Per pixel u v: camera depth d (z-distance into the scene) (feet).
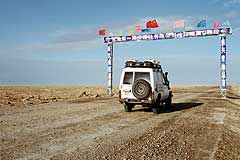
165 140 37.04
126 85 65.72
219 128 47.78
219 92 177.06
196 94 151.02
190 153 31.42
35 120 51.24
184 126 48.21
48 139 35.63
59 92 177.37
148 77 65.00
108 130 42.80
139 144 34.14
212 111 71.15
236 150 35.12
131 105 67.21
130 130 43.24
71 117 56.03
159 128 45.62
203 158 29.73
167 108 76.89
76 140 35.42
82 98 114.83
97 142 34.53
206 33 118.42
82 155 28.63
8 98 105.91
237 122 57.72
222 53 117.70
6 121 49.47
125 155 29.12
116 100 102.58
